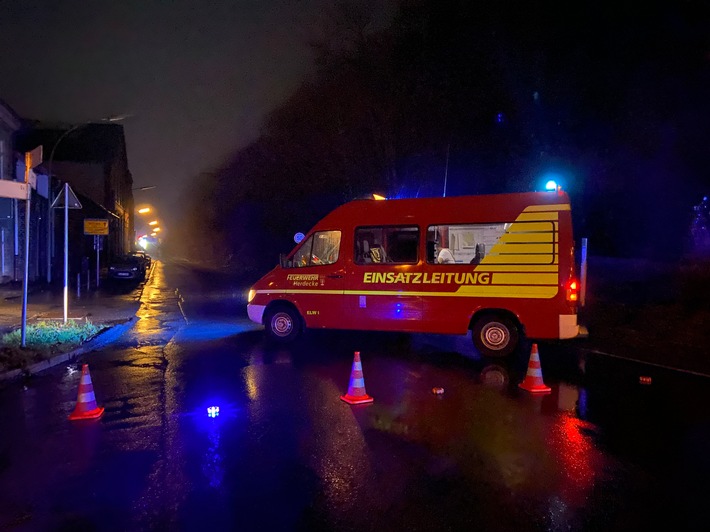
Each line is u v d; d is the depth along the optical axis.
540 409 6.82
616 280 16.14
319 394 7.56
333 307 10.73
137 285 29.25
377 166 23.80
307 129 25.73
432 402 7.13
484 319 9.76
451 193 22.83
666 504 4.35
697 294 12.65
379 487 4.64
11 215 25.16
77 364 9.77
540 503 4.36
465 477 4.84
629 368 9.09
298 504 4.35
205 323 15.04
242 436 5.91
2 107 22.44
